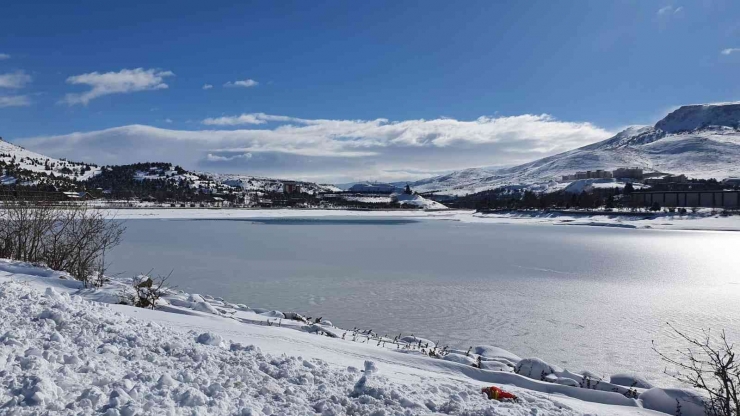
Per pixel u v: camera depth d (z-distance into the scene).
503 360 11.83
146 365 5.66
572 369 13.50
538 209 132.62
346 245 50.66
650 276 30.62
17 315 6.76
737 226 86.12
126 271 29.55
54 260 16.17
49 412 4.01
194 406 4.60
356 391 5.85
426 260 37.94
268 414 4.84
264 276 29.00
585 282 28.05
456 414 5.48
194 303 13.80
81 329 6.57
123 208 117.88
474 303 22.06
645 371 13.38
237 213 134.25
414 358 9.30
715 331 17.67
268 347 8.35
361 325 18.03
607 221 104.44
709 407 7.80
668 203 138.00
